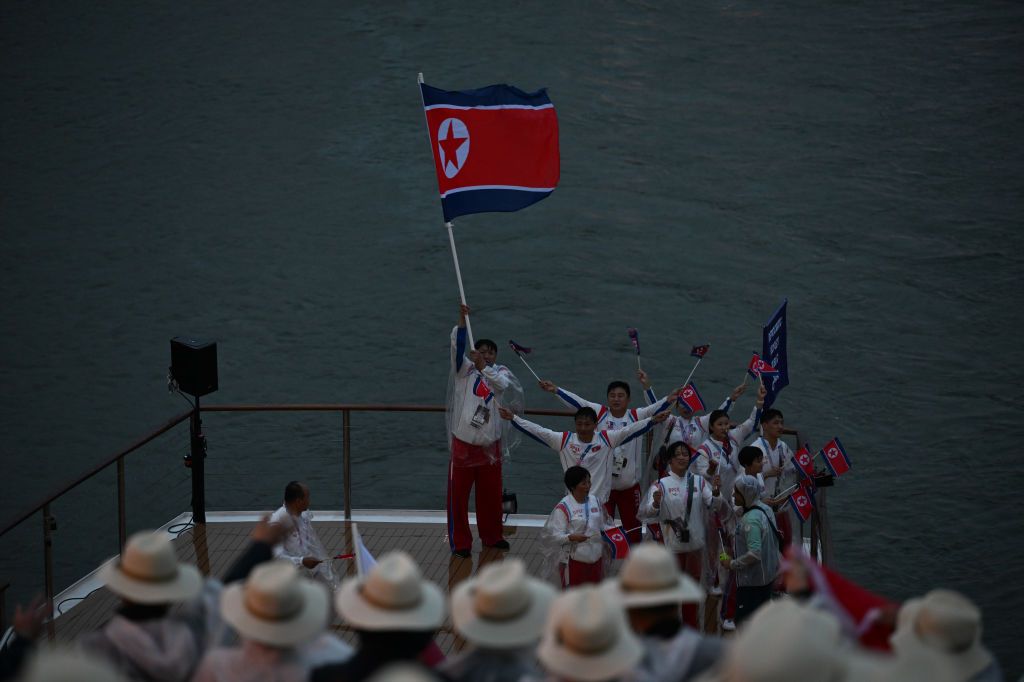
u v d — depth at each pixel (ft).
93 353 378.32
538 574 177.27
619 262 429.38
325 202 474.90
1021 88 548.72
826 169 488.02
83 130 526.98
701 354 185.78
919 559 294.66
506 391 181.78
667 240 442.50
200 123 535.60
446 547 188.03
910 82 558.97
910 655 64.75
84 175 490.08
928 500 313.73
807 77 568.82
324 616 78.48
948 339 379.35
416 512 200.75
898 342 378.32
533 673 78.02
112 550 293.02
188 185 484.74
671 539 159.02
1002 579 287.89
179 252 439.22
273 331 395.55
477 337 389.39
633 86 565.12
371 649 75.05
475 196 175.52
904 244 432.66
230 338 390.83
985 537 301.02
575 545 155.12
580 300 408.26
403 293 417.08
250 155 509.76
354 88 568.82
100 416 347.97
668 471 166.61
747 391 358.43
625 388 177.88
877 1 652.48
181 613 85.40
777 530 167.73
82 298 408.67
